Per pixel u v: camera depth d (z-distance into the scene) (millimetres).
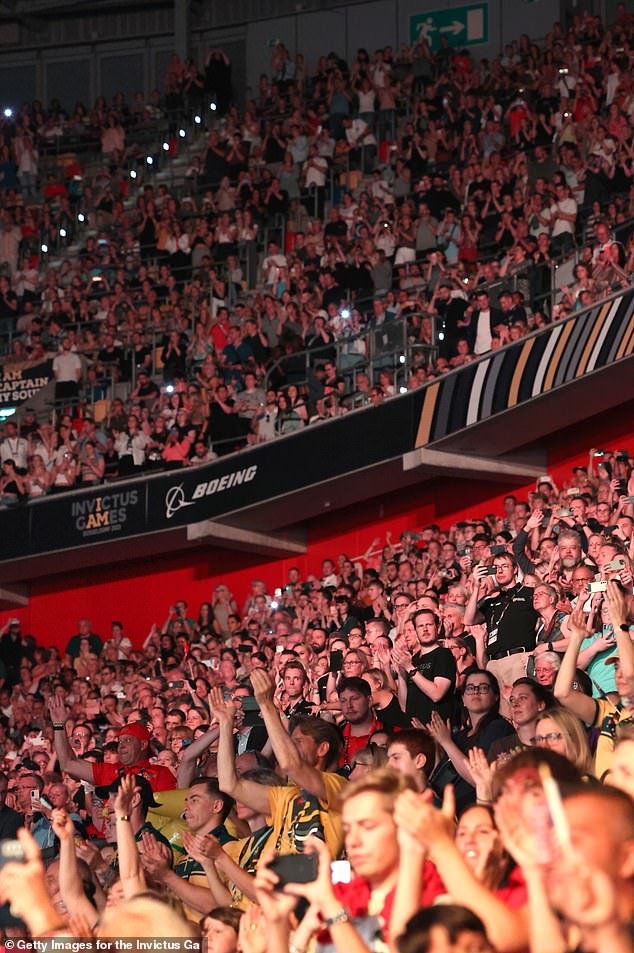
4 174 29828
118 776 10938
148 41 32438
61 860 6934
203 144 29016
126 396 23750
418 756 6855
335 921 4539
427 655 9711
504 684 10109
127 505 21906
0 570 23500
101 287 25906
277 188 25375
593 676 8969
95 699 17219
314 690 11938
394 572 16547
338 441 19531
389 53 27078
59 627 23969
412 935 3916
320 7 30312
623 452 15219
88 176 29219
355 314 20891
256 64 30984
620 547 10562
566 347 16922
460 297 19391
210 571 22531
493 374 17797
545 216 20750
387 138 25938
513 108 23797
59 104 31297
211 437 21312
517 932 3918
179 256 25562
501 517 18375
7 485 22969
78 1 32312
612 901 3426
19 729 19156
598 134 21484
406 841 4383
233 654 15812
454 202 22750
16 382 24500
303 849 6961
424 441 18484
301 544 21500
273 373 21328
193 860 8305
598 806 3586
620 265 17297
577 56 24188
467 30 28750
